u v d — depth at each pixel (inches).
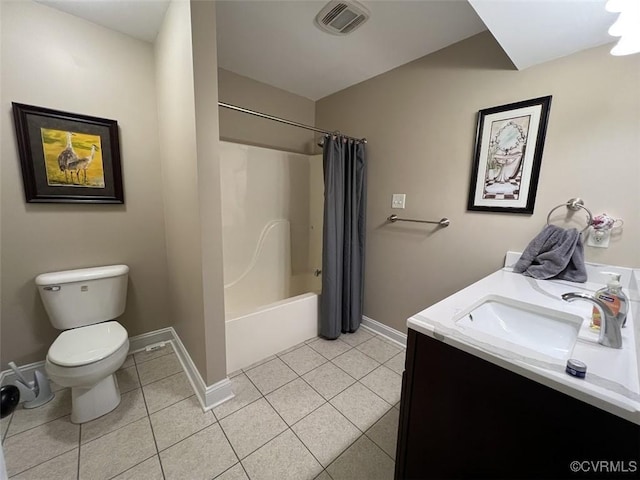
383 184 88.4
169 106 64.7
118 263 75.3
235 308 94.9
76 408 54.7
